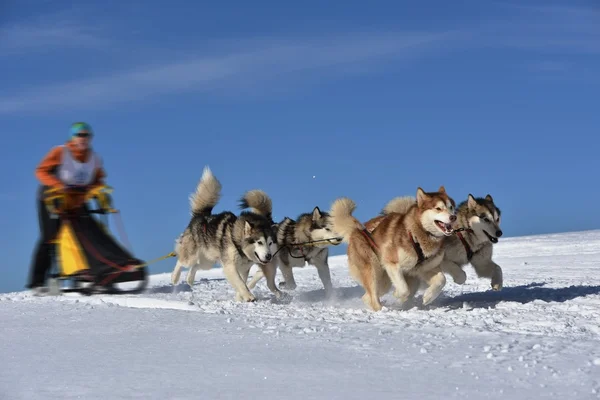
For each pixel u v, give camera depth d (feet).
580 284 30.19
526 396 11.27
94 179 25.54
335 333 17.83
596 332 17.47
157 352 15.70
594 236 63.52
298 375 13.07
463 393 11.52
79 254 24.56
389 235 23.27
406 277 24.27
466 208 26.76
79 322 20.84
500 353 14.61
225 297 29.99
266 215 33.12
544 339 16.20
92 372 13.73
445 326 18.58
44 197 24.80
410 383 12.28
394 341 16.39
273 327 18.90
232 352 15.49
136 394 11.96
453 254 26.23
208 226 31.24
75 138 24.93
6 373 13.87
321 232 30.17
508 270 39.99
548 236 68.13
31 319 21.76
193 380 12.89
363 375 12.95
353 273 24.72
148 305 25.91
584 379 12.20
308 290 33.60
